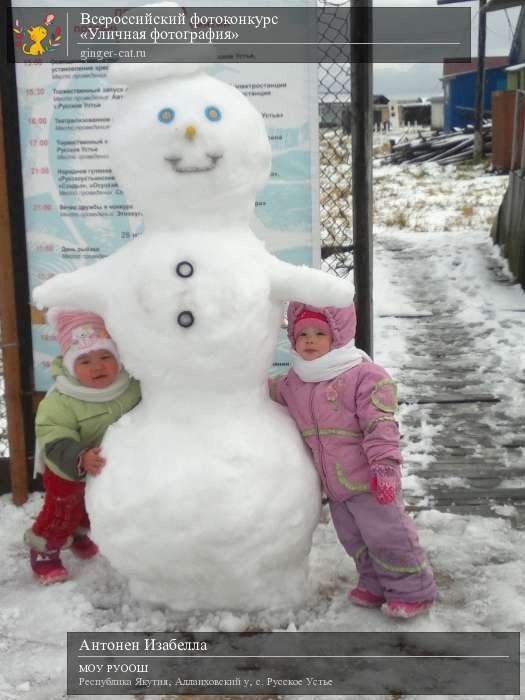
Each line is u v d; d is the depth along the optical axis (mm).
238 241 2922
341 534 3225
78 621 3189
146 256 2846
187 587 3027
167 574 2967
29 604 3318
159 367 2893
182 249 2818
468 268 10492
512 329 7961
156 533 2859
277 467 2943
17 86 4059
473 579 3492
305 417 3129
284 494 2945
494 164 20250
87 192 4156
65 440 3141
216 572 2949
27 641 3074
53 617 3223
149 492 2848
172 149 2752
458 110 30422
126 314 2865
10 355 4215
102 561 3678
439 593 3377
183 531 2844
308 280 2930
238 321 2791
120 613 3254
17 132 4094
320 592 3367
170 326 2787
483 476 4754
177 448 2904
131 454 2967
